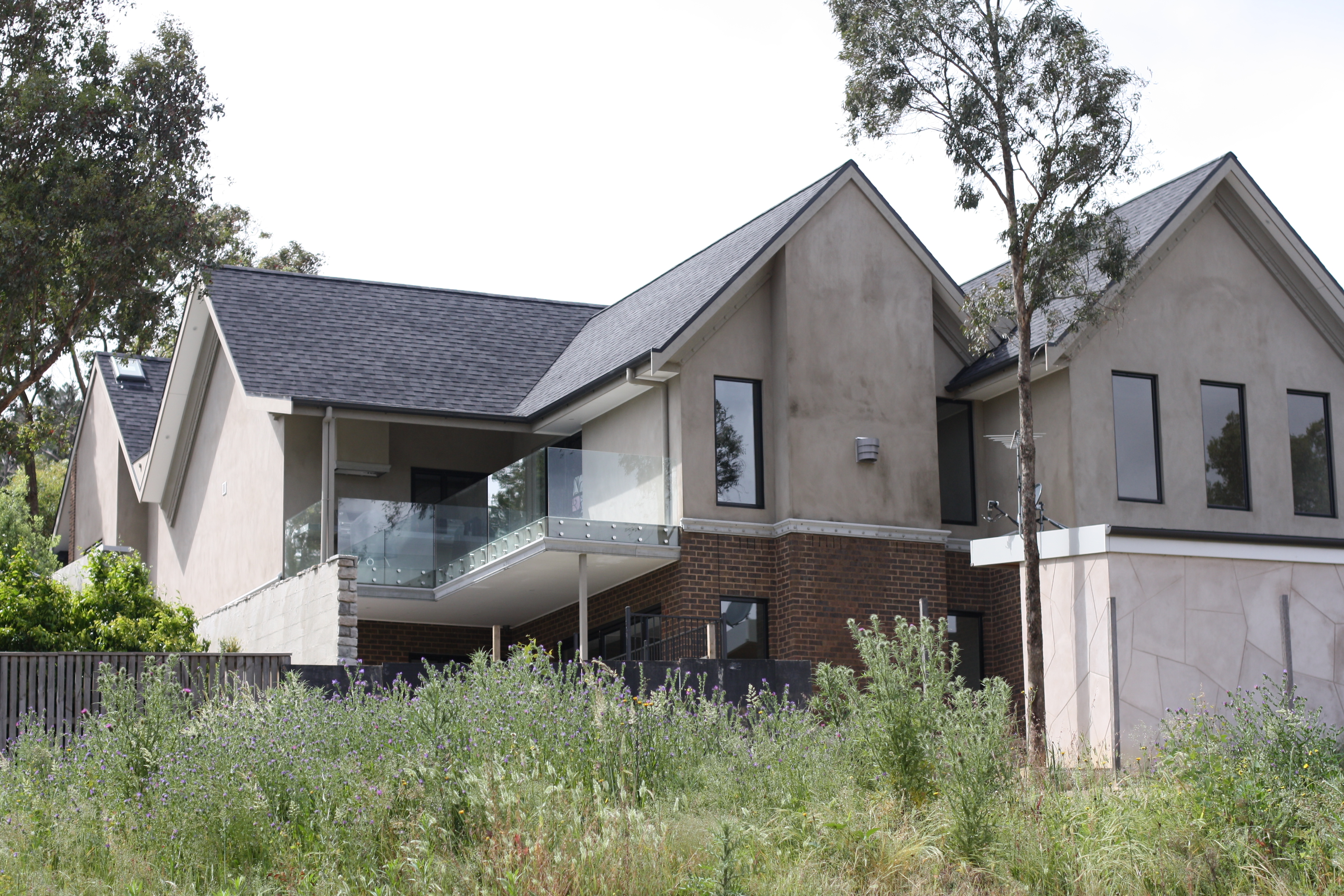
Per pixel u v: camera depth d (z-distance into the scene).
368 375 23.25
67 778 11.20
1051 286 17.19
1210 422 22.12
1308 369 22.95
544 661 13.31
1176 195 22.39
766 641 20.75
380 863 9.79
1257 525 21.98
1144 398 21.77
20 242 21.95
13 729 14.22
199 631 26.66
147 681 13.19
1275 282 22.98
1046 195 17.11
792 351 21.11
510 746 11.17
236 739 10.95
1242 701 13.36
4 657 14.34
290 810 10.30
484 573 21.00
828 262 21.64
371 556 21.16
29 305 23.34
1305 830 10.67
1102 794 11.59
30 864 9.57
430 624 24.56
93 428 35.62
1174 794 11.33
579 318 28.36
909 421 21.77
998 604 22.20
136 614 18.92
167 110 23.72
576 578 21.25
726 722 12.72
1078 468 20.88
